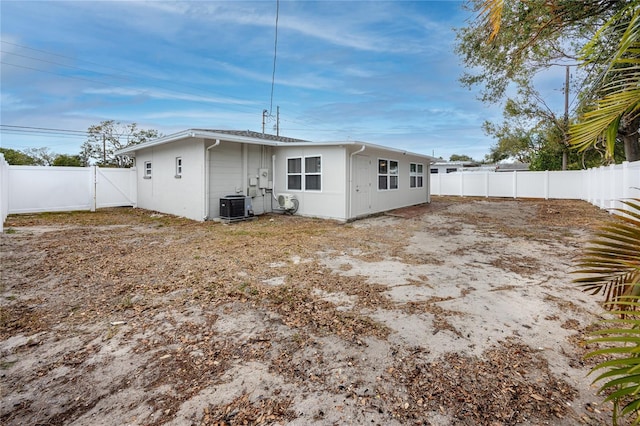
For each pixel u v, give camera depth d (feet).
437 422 5.78
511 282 13.65
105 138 83.30
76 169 38.88
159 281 13.66
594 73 8.55
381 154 38.55
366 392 6.63
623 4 9.67
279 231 26.16
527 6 12.24
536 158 64.03
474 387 6.76
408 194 45.91
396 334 9.11
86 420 5.91
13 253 18.35
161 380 7.07
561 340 8.74
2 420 5.91
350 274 14.79
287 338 8.89
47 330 9.38
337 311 10.69
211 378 7.13
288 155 36.29
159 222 30.76
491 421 5.79
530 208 41.88
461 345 8.49
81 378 7.16
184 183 33.65
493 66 20.76
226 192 33.14
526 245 20.93
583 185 49.47
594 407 6.12
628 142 32.14
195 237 23.50
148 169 40.98
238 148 34.12
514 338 8.86
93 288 12.84
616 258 4.74
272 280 13.87
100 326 9.62
